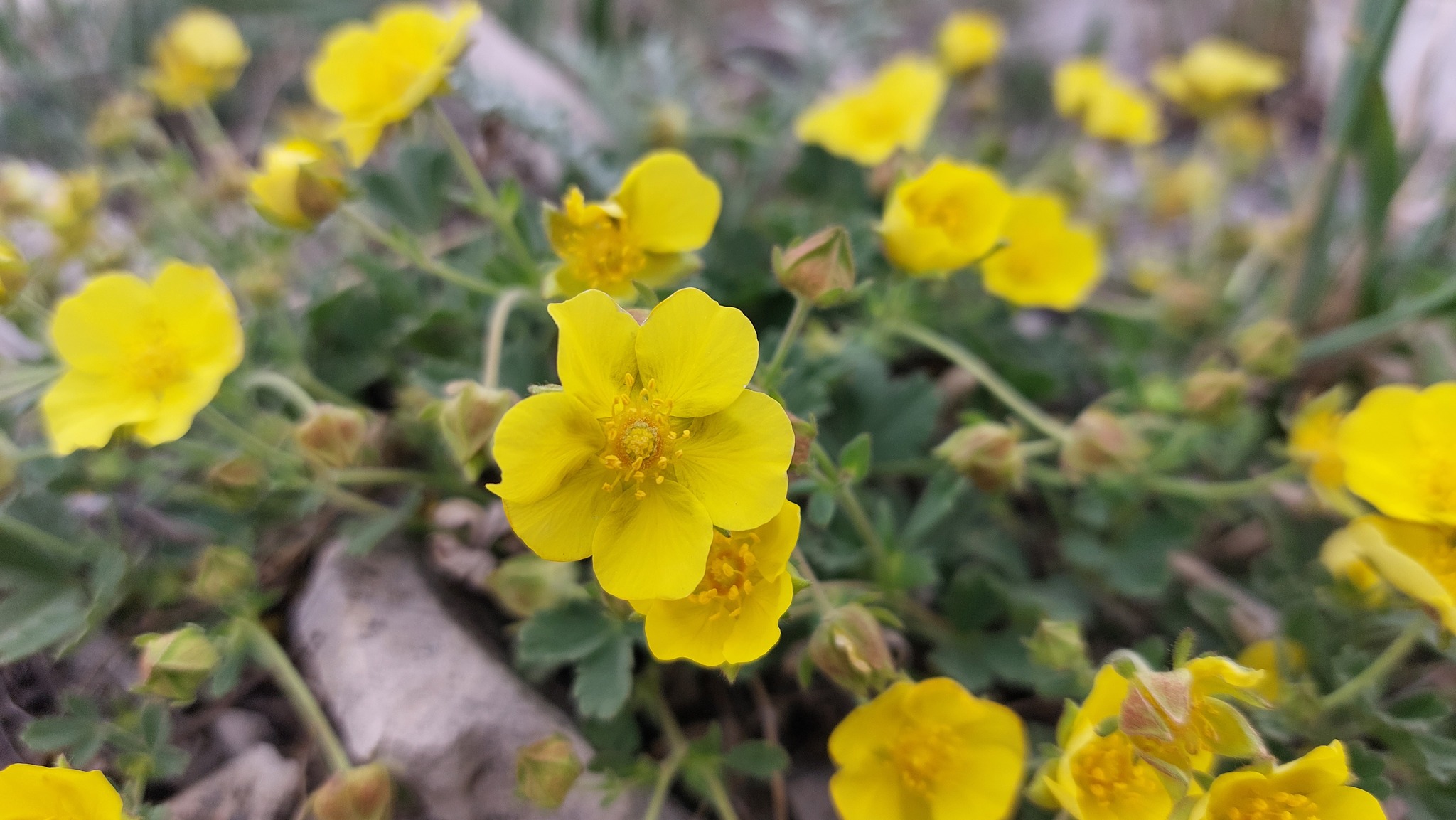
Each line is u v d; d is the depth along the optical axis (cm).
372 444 9
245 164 15
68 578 9
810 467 7
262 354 11
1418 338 11
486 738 8
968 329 12
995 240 9
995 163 14
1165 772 6
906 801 8
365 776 7
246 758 8
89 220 11
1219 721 6
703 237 8
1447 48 12
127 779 8
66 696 8
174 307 7
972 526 10
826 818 9
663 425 6
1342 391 9
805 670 7
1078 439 9
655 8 21
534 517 6
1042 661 8
